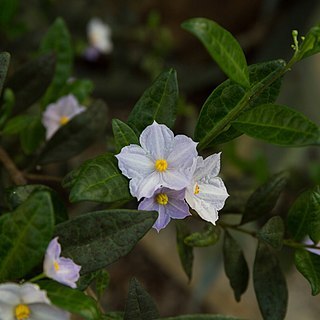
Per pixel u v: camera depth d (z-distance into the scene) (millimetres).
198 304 750
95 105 472
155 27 786
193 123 826
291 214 410
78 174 366
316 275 401
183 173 366
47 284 341
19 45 729
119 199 362
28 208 337
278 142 366
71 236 359
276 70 378
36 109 644
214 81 854
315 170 653
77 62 836
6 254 340
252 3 839
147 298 373
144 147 367
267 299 420
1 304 329
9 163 474
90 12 820
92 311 330
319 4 794
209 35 346
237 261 429
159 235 792
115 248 358
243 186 646
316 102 748
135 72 843
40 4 779
